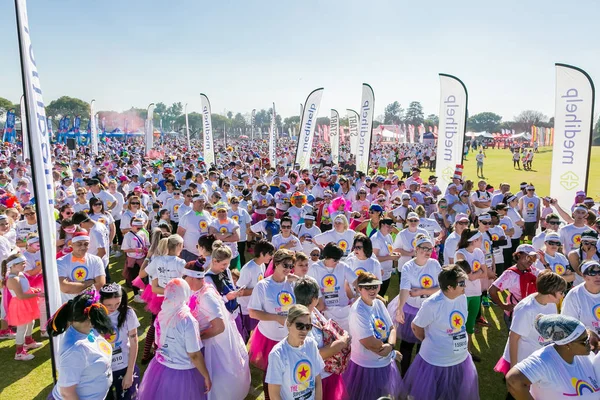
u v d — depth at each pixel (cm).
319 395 384
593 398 326
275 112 2553
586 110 1101
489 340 731
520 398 335
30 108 421
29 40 424
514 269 601
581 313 478
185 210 1067
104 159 2912
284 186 1231
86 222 745
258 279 601
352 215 980
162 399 418
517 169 3834
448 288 443
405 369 587
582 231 806
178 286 427
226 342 476
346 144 5853
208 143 2222
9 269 613
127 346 429
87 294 354
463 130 1380
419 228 868
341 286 585
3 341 689
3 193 1133
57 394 356
